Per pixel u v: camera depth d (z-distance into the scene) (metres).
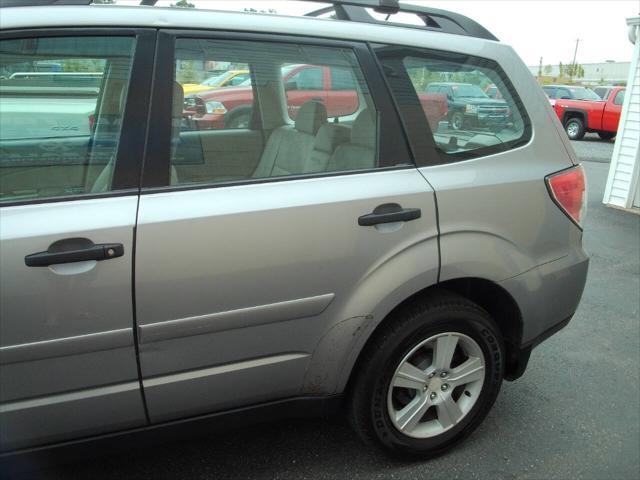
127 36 1.72
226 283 1.75
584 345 3.40
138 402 1.77
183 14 1.80
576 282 2.45
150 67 1.73
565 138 2.43
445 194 2.05
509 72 2.32
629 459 2.36
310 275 1.86
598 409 2.72
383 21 2.16
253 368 1.88
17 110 1.65
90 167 1.69
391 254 1.96
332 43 2.00
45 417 1.67
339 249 1.88
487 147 2.23
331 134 2.04
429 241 2.02
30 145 1.66
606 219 6.66
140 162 1.71
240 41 1.86
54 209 1.61
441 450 2.33
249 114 1.98
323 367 1.99
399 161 2.05
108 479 2.17
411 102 2.10
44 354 1.60
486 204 2.13
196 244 1.70
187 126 1.82
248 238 1.76
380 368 2.05
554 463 2.33
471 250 2.09
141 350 1.71
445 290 2.18
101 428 1.76
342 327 1.95
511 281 2.21
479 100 2.22
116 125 1.71
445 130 2.15
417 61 2.14
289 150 2.01
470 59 2.25
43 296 1.56
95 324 1.63
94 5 1.71
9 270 1.52
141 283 1.65
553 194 2.31
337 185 1.93
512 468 2.29
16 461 1.71
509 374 2.49
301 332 1.91
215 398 1.88
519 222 2.21
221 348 1.81
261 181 1.87
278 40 1.92
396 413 2.18
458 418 2.30
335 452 2.36
